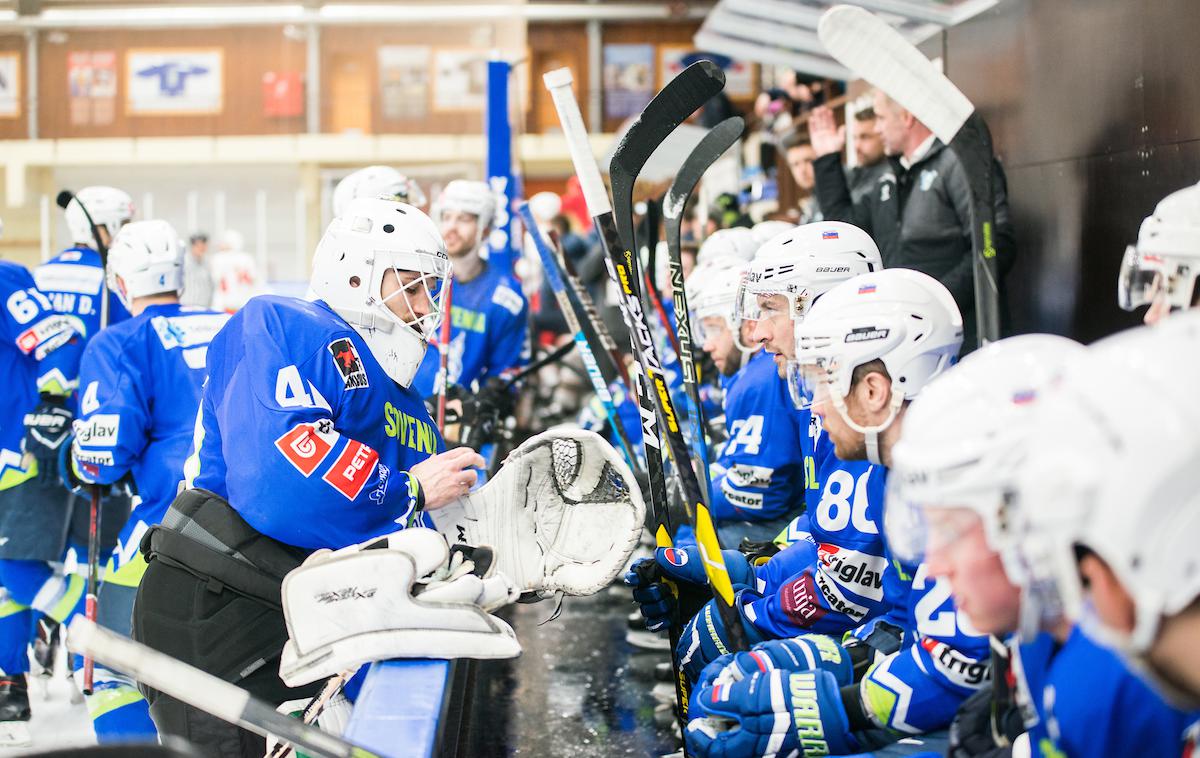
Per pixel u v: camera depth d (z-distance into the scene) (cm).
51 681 473
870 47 244
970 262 397
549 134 2072
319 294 270
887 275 211
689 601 301
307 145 1897
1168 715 137
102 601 353
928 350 205
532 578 275
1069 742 144
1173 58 341
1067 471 113
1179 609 111
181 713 252
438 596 231
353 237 266
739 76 2038
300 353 251
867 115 513
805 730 212
